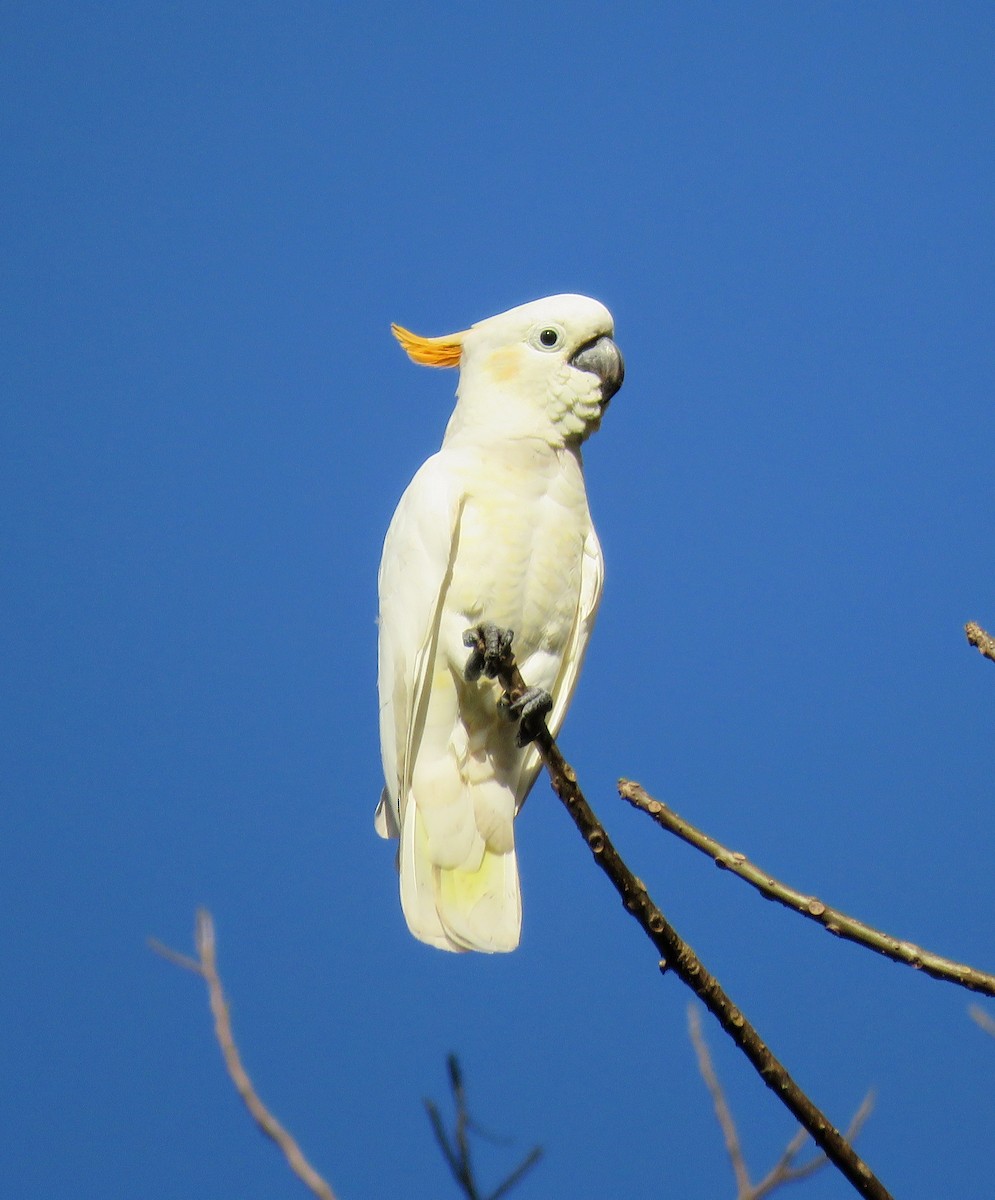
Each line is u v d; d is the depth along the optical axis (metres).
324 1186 6.12
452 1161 6.10
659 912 6.83
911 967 7.03
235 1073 6.55
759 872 7.20
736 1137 6.71
